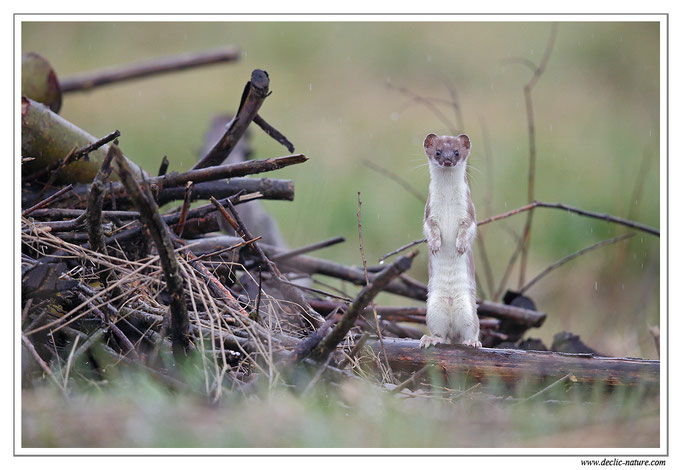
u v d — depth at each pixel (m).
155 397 6.93
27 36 31.69
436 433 6.62
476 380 8.23
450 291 9.46
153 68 19.34
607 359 8.04
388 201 20.83
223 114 18.67
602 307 15.46
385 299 15.41
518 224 19.84
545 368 8.06
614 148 24.92
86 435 6.10
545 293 16.45
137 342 7.86
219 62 19.86
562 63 31.72
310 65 31.58
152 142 23.86
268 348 7.68
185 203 9.16
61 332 7.83
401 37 33.50
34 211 8.95
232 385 7.31
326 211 18.27
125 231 9.00
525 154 24.17
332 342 7.27
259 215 14.39
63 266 7.99
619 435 6.70
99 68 29.94
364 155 23.55
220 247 9.57
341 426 6.69
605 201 21.02
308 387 7.19
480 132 25.86
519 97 28.89
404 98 28.73
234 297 8.95
